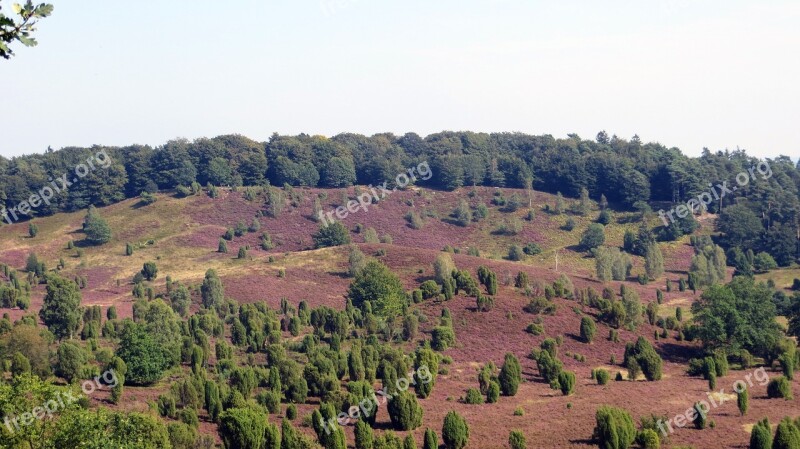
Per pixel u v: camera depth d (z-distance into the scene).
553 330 85.56
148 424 42.19
